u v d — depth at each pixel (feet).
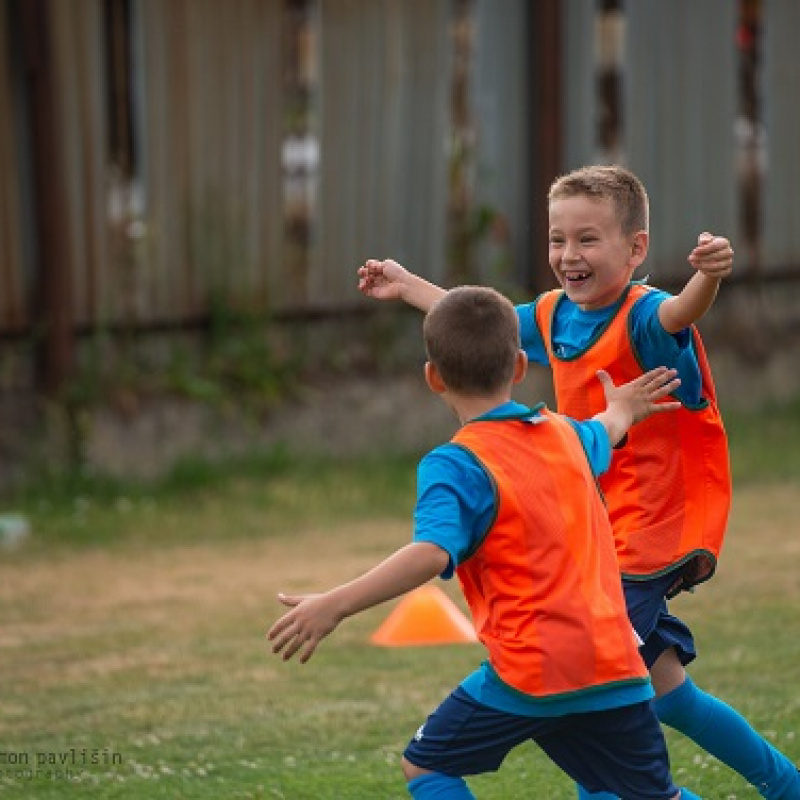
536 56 157.58
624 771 49.08
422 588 92.73
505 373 50.39
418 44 152.56
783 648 84.94
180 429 139.64
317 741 70.69
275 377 145.48
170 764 67.67
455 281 156.35
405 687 79.66
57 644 89.97
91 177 135.44
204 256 141.90
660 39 167.73
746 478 140.36
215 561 111.75
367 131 150.51
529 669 47.93
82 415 133.49
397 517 126.52
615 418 51.96
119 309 137.39
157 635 91.66
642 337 56.13
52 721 74.64
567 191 56.95
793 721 71.26
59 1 132.57
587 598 48.42
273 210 145.59
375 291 62.23
